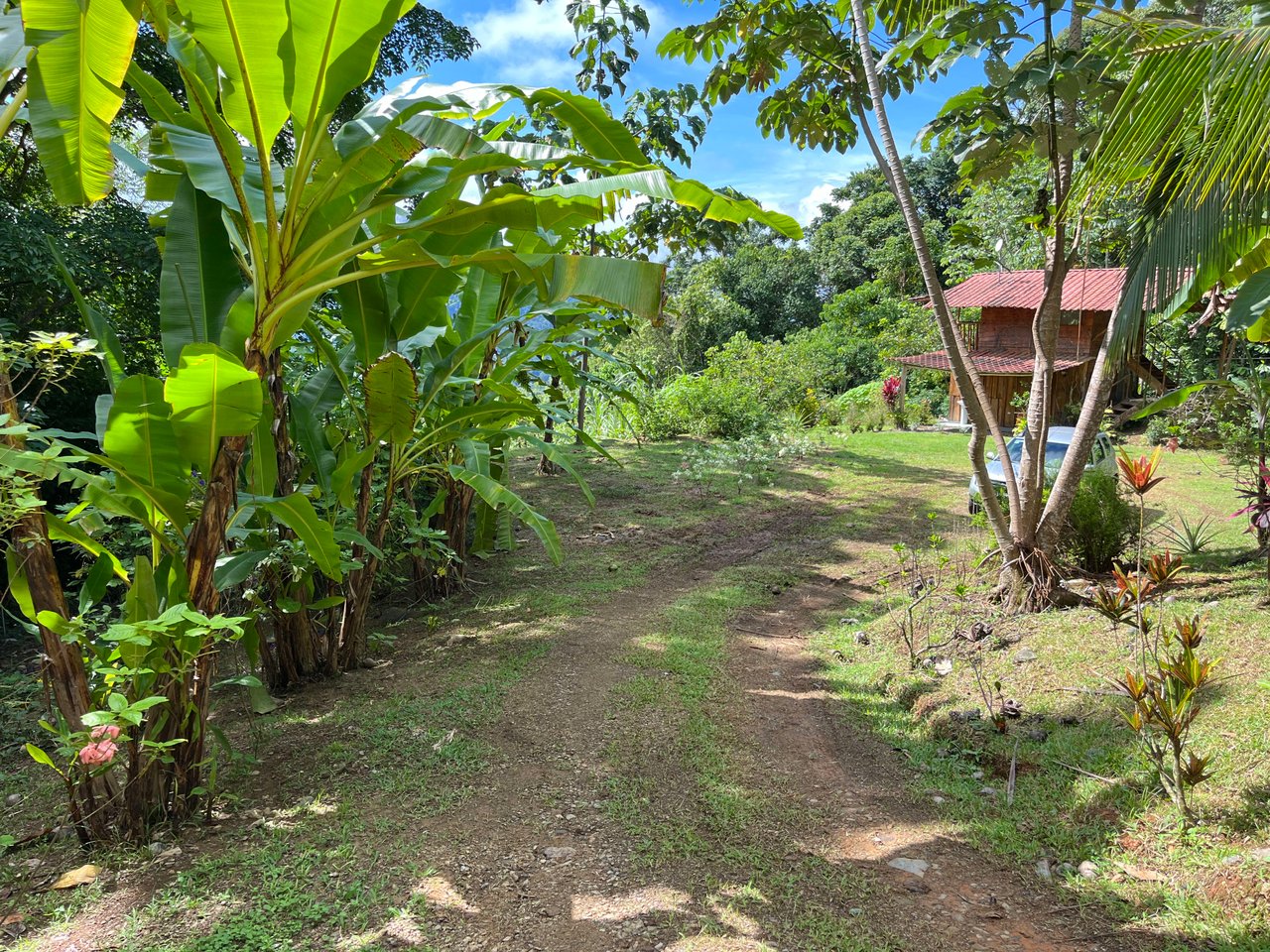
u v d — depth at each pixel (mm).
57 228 6953
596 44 11164
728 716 4938
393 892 2859
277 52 2713
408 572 7938
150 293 7816
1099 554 7176
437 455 6297
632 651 5992
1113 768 3902
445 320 5648
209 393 2859
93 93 2670
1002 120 5746
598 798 3721
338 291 4547
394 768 3908
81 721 2832
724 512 11438
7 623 7434
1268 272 4742
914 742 4680
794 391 22500
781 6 7219
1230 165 3695
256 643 4336
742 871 3213
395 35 10719
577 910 2852
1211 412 11523
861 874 3260
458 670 5457
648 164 3363
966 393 6512
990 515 6629
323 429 5293
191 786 3355
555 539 5242
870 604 7570
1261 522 6387
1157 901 2979
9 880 2924
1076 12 5625
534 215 3135
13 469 2689
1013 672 5168
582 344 8133
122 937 2545
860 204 40719
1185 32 3682
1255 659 4527
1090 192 4715
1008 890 3180
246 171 3545
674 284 43312
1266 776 3467
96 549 3350
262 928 2607
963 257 25031
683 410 18422
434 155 3555
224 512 3125
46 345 3252
